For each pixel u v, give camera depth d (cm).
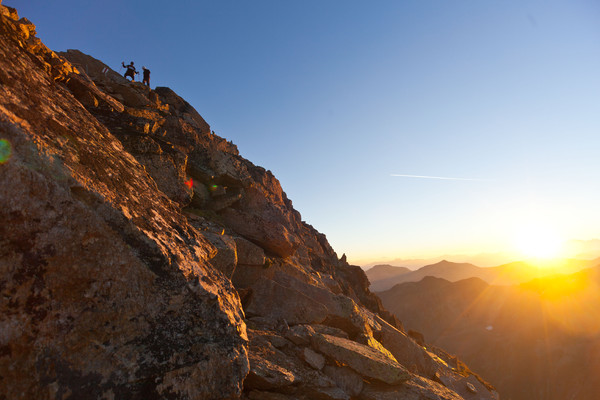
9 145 430
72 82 1093
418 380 1294
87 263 473
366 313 2020
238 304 670
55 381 412
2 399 375
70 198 473
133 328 493
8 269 404
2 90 474
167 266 557
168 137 1712
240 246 1476
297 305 1441
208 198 1789
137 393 464
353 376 1059
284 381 842
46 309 425
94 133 657
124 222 530
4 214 409
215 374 537
